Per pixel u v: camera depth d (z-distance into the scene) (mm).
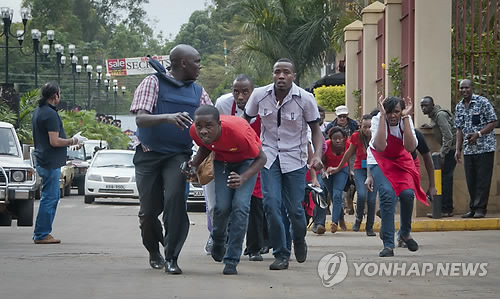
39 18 130375
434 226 18422
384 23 26688
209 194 13375
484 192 19125
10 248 15125
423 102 19875
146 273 11273
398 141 13344
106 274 11180
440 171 19297
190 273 11305
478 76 21312
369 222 17891
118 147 75562
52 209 16125
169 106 10914
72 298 9273
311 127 11805
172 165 10914
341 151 18094
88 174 33188
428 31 20812
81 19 140375
